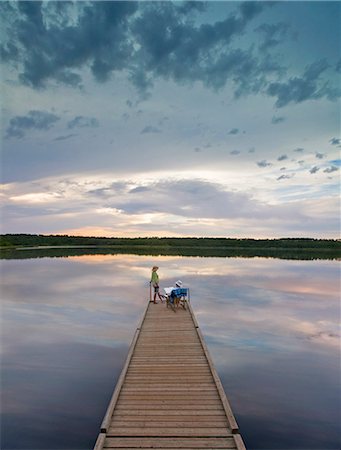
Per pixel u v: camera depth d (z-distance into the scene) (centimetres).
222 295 2473
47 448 767
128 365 994
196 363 1014
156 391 841
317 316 1888
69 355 1303
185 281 3122
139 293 2572
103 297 2412
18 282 3073
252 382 1088
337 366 1215
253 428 852
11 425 855
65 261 5275
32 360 1252
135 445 646
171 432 680
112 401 772
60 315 1908
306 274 3662
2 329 1638
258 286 2858
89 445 778
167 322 1461
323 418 894
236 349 1380
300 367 1205
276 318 1844
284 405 955
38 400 973
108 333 1581
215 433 678
